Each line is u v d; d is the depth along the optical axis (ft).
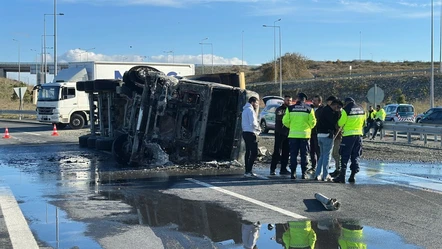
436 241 20.62
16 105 197.26
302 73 319.27
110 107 55.77
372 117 75.31
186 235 21.43
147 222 23.61
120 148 43.14
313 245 19.99
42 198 29.25
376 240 20.72
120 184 33.88
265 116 86.38
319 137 35.29
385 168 41.98
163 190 31.53
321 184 33.88
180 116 41.65
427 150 57.06
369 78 229.25
